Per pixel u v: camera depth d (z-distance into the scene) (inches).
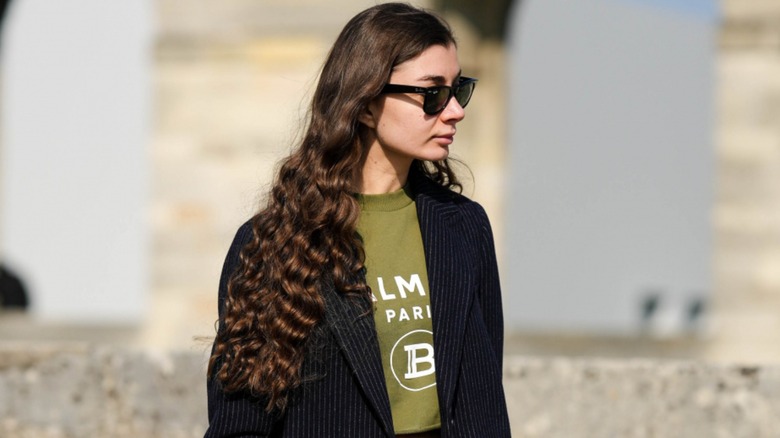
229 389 361.1
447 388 356.5
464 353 366.6
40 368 571.5
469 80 380.2
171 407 562.3
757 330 1440.7
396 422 357.1
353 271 362.0
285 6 1481.3
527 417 550.9
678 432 543.5
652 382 546.3
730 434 540.4
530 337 1742.1
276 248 364.5
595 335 1697.8
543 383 551.5
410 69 368.8
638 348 1600.6
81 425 566.3
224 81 1498.5
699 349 1467.8
